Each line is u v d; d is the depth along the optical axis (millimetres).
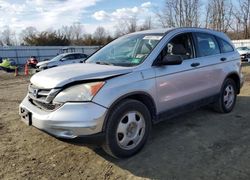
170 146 4316
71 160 3982
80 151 4242
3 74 21469
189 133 4832
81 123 3445
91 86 3562
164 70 4309
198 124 5273
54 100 3613
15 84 14078
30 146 4504
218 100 5691
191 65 4789
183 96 4656
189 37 5047
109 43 5367
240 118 5590
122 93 3729
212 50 5527
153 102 4172
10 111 6883
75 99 3518
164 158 3932
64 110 3516
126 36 5238
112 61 4488
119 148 3783
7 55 35938
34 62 27859
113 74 3771
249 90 8523
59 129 3529
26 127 5430
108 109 3588
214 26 43406
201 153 4055
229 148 4191
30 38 52000
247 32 46375
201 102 5125
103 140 3623
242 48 24828
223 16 43812
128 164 3807
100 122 3527
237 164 3701
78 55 20688
